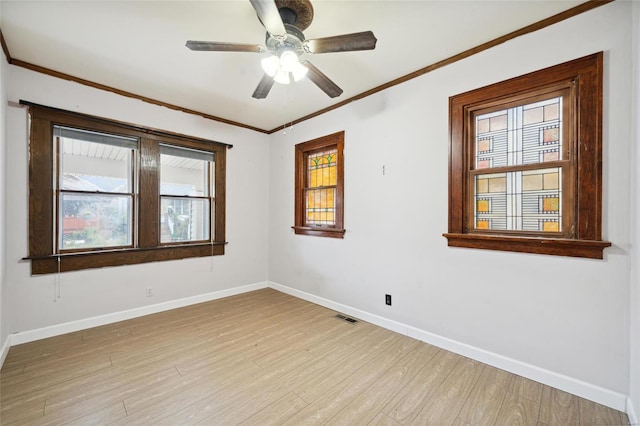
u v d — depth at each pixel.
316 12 1.83
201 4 1.77
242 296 3.90
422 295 2.55
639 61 1.52
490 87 2.15
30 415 1.59
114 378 1.96
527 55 1.99
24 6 1.78
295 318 3.09
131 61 2.44
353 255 3.15
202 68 2.55
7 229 2.38
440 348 2.41
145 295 3.17
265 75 2.03
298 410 1.67
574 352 1.81
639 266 1.49
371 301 2.97
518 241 2.00
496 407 1.69
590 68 1.75
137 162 3.11
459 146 2.31
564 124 1.88
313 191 3.74
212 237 3.78
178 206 3.50
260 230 4.30
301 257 3.83
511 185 2.11
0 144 2.13
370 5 1.77
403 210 2.69
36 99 2.52
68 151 2.73
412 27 1.99
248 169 4.14
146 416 1.60
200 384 1.90
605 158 1.70
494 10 1.82
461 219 2.31
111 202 2.99
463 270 2.29
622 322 1.65
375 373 2.04
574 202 1.83
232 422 1.57
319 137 3.55
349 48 1.74
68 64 2.48
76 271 2.73
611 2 1.68
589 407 1.68
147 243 3.17
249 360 2.21
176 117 3.40
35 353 2.28
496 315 2.12
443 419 1.60
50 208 2.60
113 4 1.77
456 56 2.32
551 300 1.89
